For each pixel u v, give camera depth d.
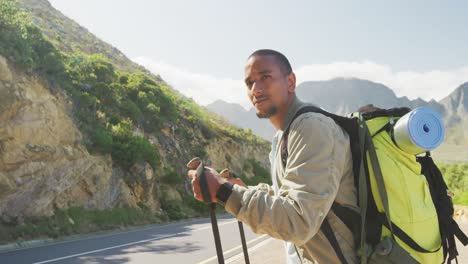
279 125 2.02
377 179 1.76
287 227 1.61
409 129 1.75
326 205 1.65
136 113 29.42
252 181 45.31
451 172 55.88
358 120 1.85
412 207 1.75
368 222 1.78
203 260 10.48
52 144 17.23
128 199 22.30
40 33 19.91
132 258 10.77
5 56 16.62
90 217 18.39
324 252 1.79
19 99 15.72
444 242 1.95
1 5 17.61
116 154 22.86
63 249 12.34
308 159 1.69
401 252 1.71
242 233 2.34
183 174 32.81
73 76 24.38
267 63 1.91
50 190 16.59
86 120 21.86
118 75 33.69
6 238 13.07
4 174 14.94
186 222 26.09
